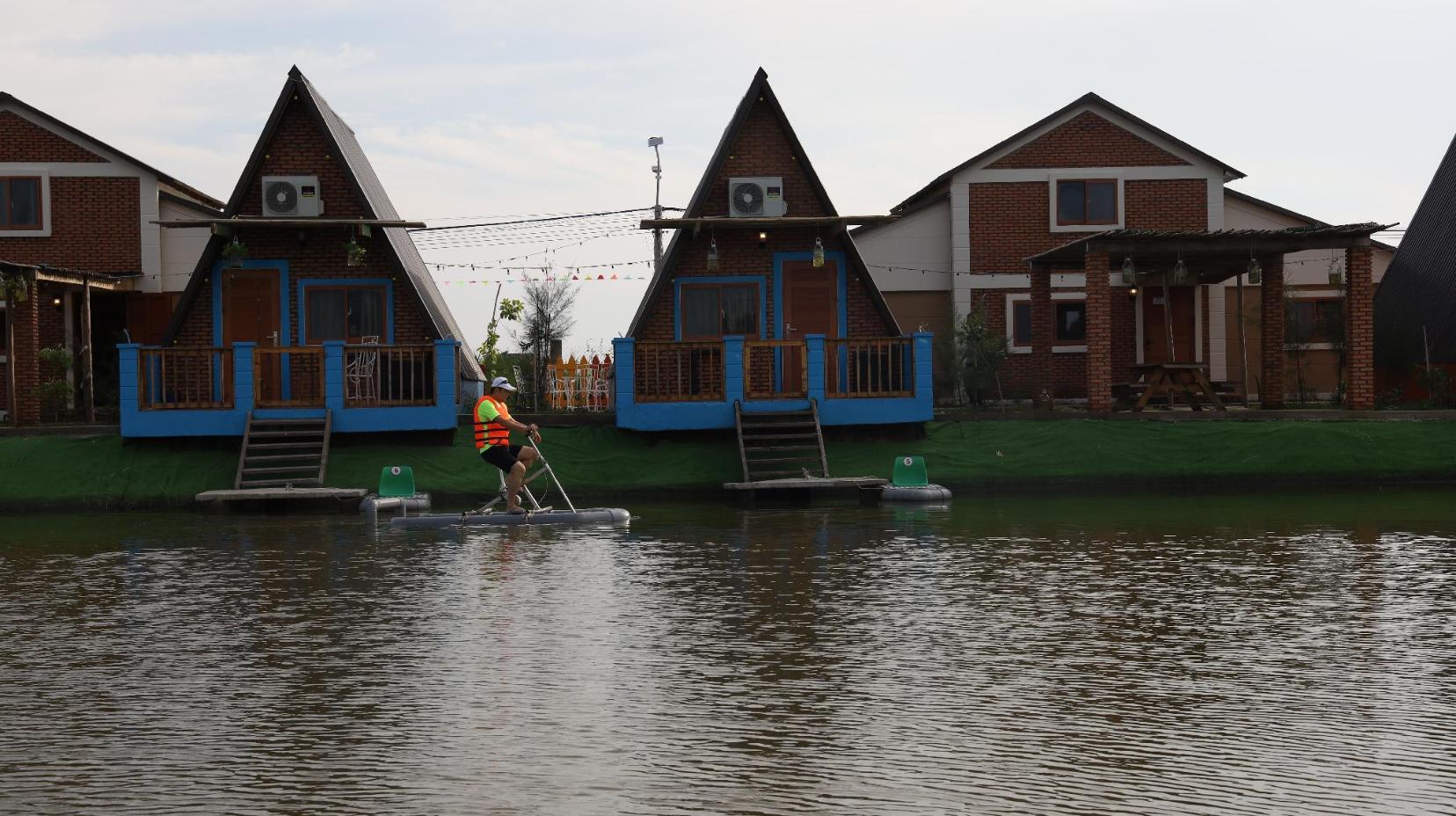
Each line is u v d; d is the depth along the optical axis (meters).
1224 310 43.25
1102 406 31.33
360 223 30.69
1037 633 13.05
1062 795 8.23
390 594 15.62
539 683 11.12
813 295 32.81
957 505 26.36
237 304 31.69
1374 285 48.44
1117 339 42.34
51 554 19.52
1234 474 29.48
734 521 23.50
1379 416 31.03
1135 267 35.28
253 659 12.13
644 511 25.83
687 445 29.56
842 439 30.20
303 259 31.70
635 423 29.11
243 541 21.08
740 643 12.66
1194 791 8.27
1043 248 42.66
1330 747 9.18
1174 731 9.60
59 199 40.16
